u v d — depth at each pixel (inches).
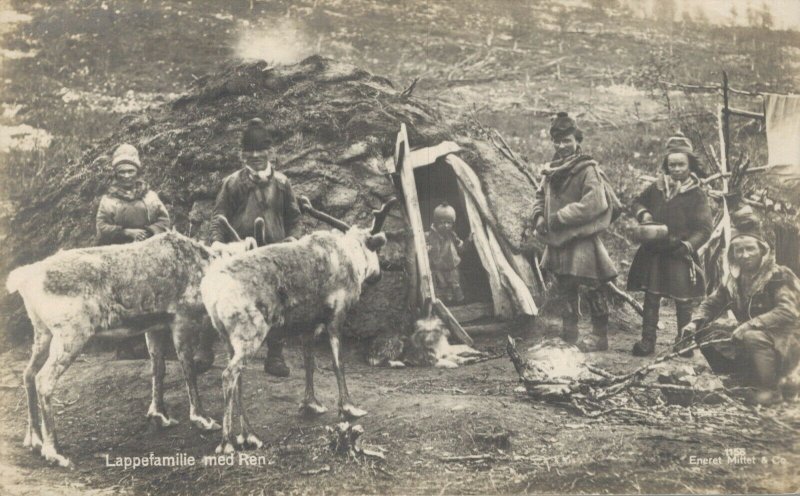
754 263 351.9
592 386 327.6
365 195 341.1
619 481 309.6
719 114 375.6
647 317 344.8
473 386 321.7
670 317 345.7
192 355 304.7
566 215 343.9
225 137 343.0
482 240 345.7
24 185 339.9
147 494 298.5
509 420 310.8
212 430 303.6
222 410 304.8
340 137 349.4
